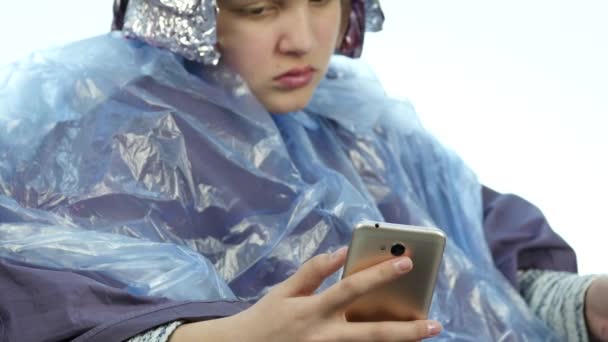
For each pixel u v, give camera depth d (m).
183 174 3.79
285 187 3.88
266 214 3.85
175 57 3.98
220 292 3.49
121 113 3.82
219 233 3.80
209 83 3.94
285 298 2.91
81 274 3.43
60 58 3.95
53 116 3.79
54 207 3.63
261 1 3.81
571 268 4.61
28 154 3.70
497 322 4.04
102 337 3.16
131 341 3.14
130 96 3.86
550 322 4.35
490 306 4.06
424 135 4.59
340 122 4.42
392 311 2.92
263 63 3.89
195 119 3.87
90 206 3.64
